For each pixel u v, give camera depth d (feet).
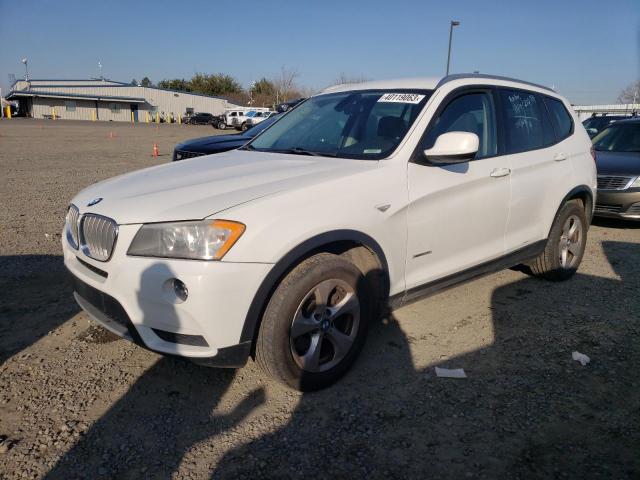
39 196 30.25
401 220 10.62
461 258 12.33
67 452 8.35
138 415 9.29
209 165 11.82
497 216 12.96
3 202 28.07
